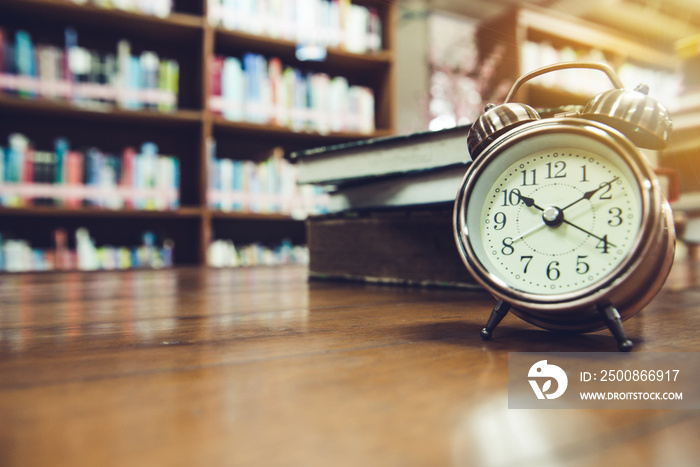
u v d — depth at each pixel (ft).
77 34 3.91
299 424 0.58
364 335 0.98
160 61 4.08
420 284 1.85
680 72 3.27
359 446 0.53
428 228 1.82
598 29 5.31
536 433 0.57
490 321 0.94
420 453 0.51
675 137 2.08
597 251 0.88
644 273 0.86
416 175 1.71
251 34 3.99
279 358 0.82
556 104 5.34
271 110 4.06
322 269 2.23
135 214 3.51
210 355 0.83
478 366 0.77
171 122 3.86
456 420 0.60
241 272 3.03
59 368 0.76
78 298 1.57
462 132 1.54
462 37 5.39
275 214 4.02
